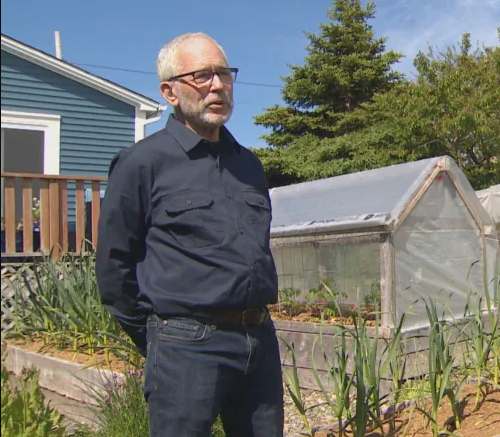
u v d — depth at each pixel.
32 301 6.00
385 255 5.15
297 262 6.22
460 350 5.21
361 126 24.70
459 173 5.69
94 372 4.65
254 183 2.49
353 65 25.44
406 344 4.84
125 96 12.86
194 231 2.23
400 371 4.71
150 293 2.24
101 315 5.23
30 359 5.43
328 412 4.46
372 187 6.02
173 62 2.40
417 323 5.24
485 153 16.77
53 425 2.71
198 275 2.19
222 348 2.20
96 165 12.61
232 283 2.19
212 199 2.28
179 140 2.35
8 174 7.66
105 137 12.72
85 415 4.67
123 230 2.29
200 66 2.34
